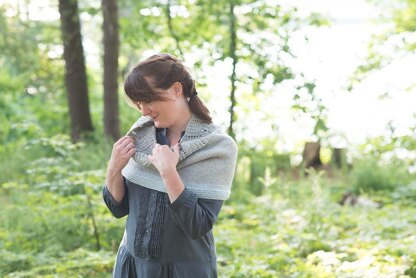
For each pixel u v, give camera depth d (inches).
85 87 375.6
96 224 221.1
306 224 231.6
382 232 228.5
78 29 366.9
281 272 188.1
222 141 101.0
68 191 231.8
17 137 396.2
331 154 397.1
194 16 354.0
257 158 357.7
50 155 333.7
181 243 100.4
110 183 104.0
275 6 336.8
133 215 103.6
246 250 210.8
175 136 102.5
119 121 343.9
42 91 437.7
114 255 198.1
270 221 255.6
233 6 329.4
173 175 94.0
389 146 386.9
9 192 302.7
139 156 101.1
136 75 97.3
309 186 297.3
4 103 434.3
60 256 204.7
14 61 391.5
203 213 95.8
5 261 191.3
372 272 169.9
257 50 328.8
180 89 100.0
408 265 181.6
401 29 419.2
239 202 299.1
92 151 322.0
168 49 347.6
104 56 337.1
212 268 103.9
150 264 101.0
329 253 184.9
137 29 355.9
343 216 254.5
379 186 335.9
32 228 223.5
